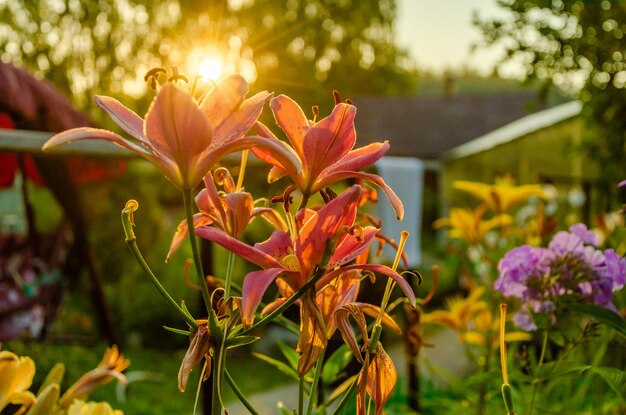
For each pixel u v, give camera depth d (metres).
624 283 1.75
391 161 3.91
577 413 2.61
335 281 1.01
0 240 4.98
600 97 5.19
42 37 13.52
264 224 7.53
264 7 16.70
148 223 8.59
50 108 5.40
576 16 4.94
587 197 5.97
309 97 13.43
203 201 1.01
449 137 24.70
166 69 0.95
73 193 5.13
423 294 10.22
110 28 13.73
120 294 8.12
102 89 13.70
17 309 4.86
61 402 0.74
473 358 2.98
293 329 1.50
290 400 5.71
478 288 3.04
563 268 1.77
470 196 18.31
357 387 0.99
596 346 2.50
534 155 16.33
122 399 5.75
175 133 0.81
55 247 5.38
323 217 0.88
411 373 3.44
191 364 0.87
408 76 27.83
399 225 3.88
